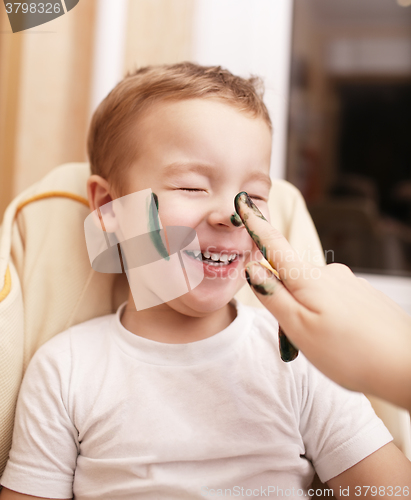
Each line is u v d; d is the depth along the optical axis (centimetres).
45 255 67
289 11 128
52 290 66
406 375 33
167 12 120
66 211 70
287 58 128
